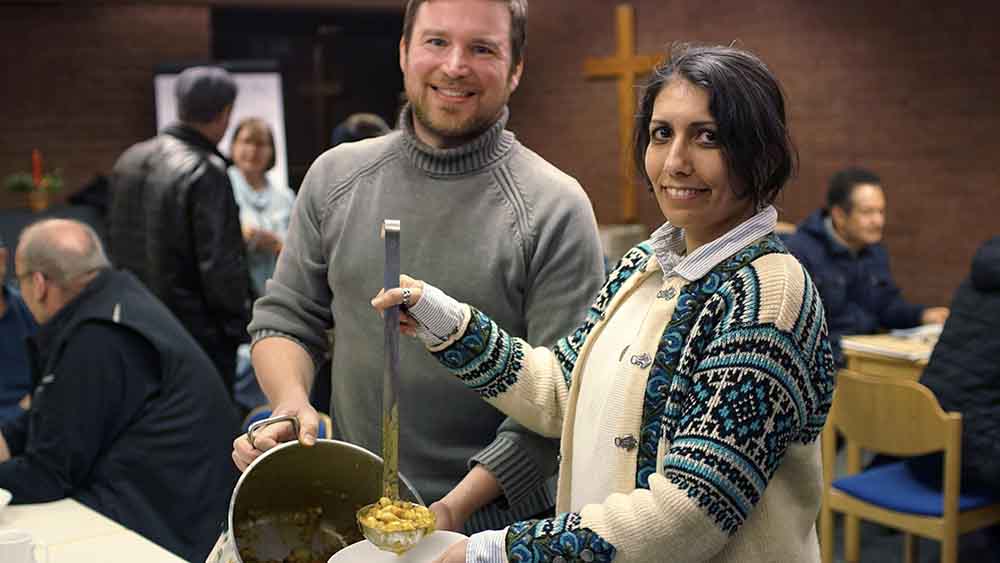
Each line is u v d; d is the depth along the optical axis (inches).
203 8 294.2
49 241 97.7
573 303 63.6
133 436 97.0
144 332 97.8
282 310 68.6
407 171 66.5
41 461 92.2
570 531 43.8
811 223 181.8
